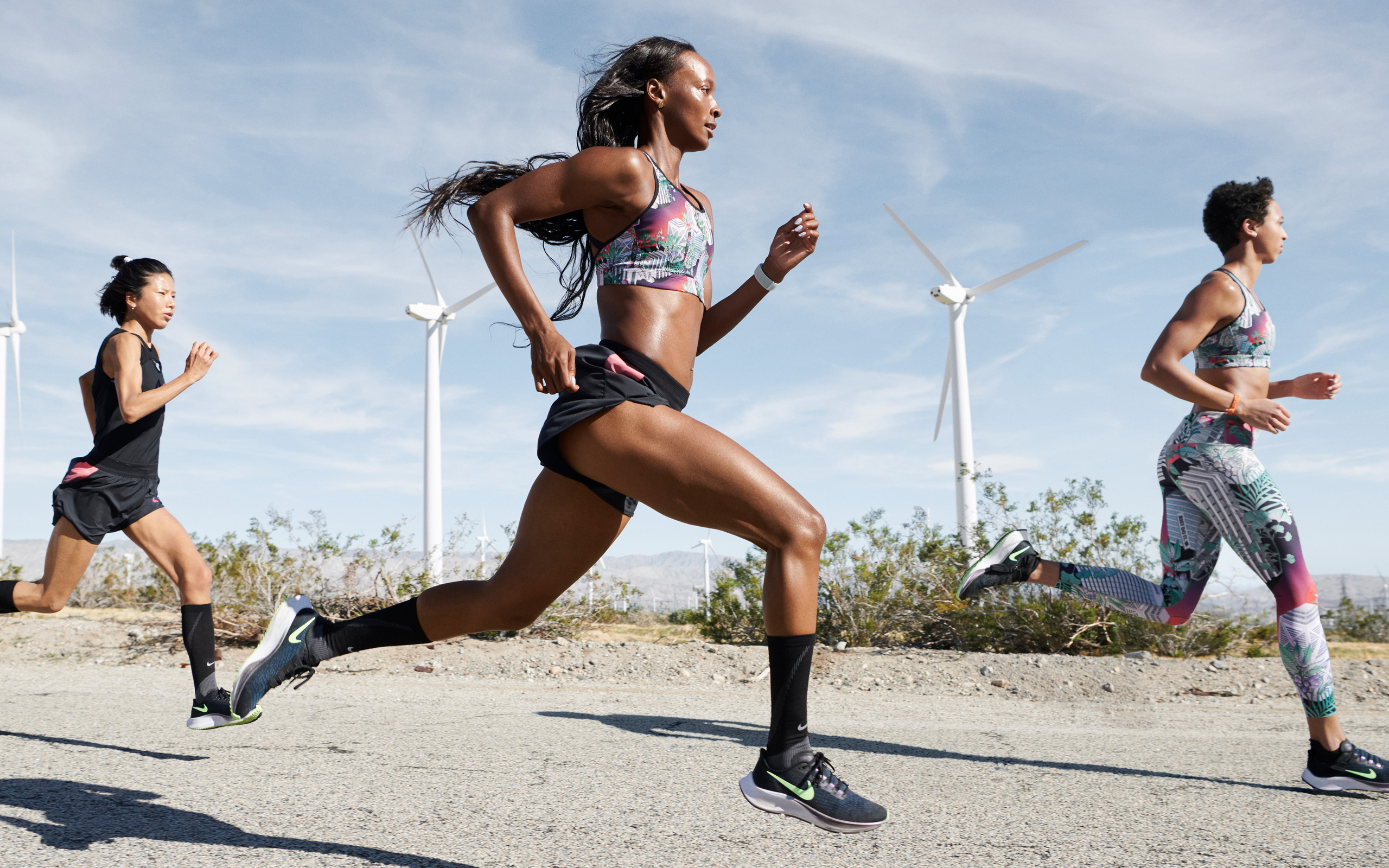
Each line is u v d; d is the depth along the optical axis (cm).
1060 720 495
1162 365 346
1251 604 768
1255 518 330
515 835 226
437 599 227
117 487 352
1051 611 792
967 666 679
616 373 189
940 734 425
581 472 196
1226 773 333
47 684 551
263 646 226
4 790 263
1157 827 246
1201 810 270
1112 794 291
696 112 219
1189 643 779
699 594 918
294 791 271
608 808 256
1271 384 391
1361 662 648
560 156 227
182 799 258
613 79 220
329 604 865
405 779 291
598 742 375
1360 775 298
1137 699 596
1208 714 525
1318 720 307
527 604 220
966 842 227
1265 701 584
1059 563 378
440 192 223
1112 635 784
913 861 210
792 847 219
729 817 248
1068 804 274
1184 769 340
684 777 302
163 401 354
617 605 962
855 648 781
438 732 393
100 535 352
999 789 297
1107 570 372
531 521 215
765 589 189
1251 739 417
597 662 701
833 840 227
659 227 203
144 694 506
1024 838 233
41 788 267
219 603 813
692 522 190
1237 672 651
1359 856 221
